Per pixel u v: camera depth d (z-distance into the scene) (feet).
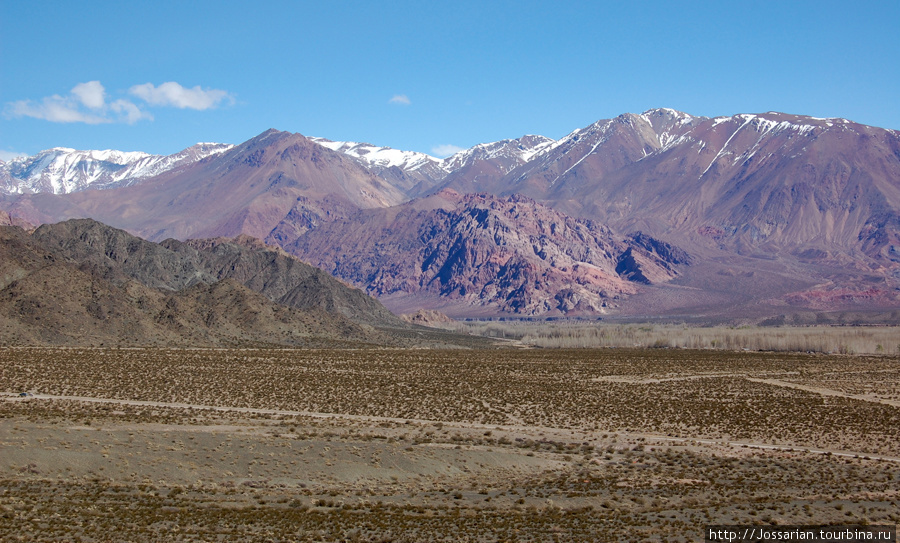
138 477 222.07
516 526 193.98
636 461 273.95
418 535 185.98
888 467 274.36
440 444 288.10
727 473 257.96
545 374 534.37
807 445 314.96
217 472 229.86
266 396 392.68
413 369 535.19
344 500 211.82
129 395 377.09
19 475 214.69
